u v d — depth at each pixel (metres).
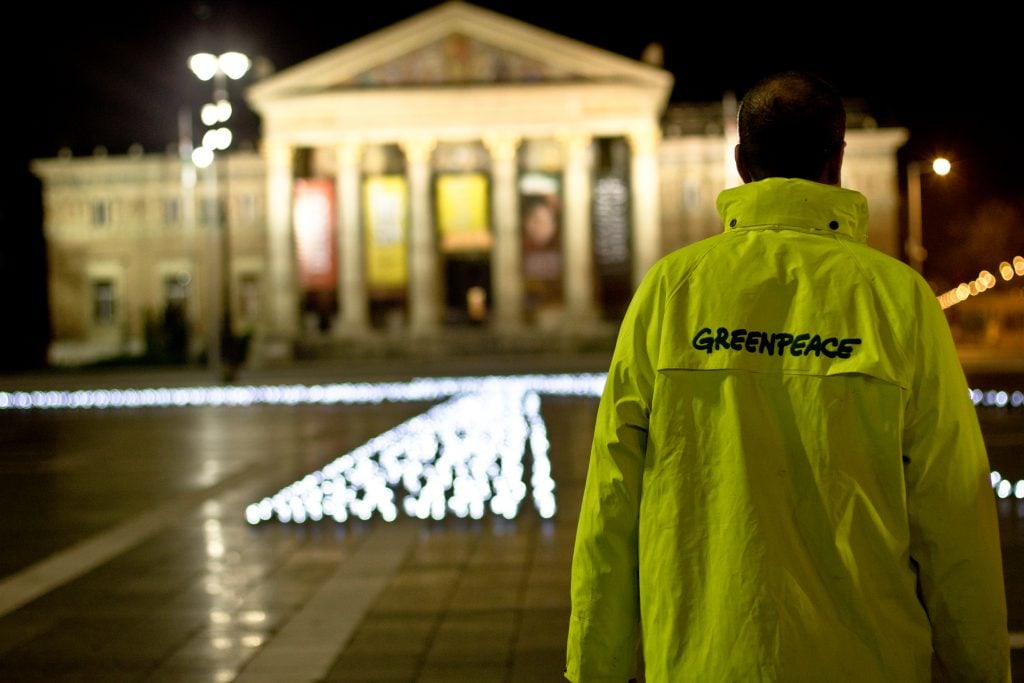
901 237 61.38
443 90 55.84
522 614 8.13
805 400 2.60
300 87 56.59
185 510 13.66
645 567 2.67
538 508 12.52
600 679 2.77
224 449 20.56
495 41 55.97
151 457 19.72
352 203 57.12
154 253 64.88
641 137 55.94
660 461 2.69
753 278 2.72
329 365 53.34
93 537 12.13
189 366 53.03
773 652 2.45
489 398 30.22
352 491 13.77
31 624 8.36
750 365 2.65
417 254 57.12
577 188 56.47
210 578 9.74
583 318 56.62
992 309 53.97
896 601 2.55
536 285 58.25
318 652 7.32
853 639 2.50
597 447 2.82
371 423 24.77
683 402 2.69
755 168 3.02
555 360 51.62
